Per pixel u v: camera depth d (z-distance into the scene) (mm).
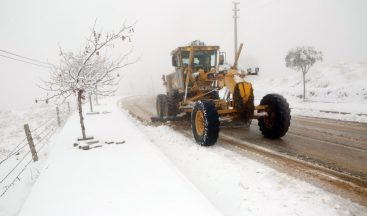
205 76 9281
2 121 20984
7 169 8359
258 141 7723
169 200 3898
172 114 10930
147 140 7758
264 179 4969
